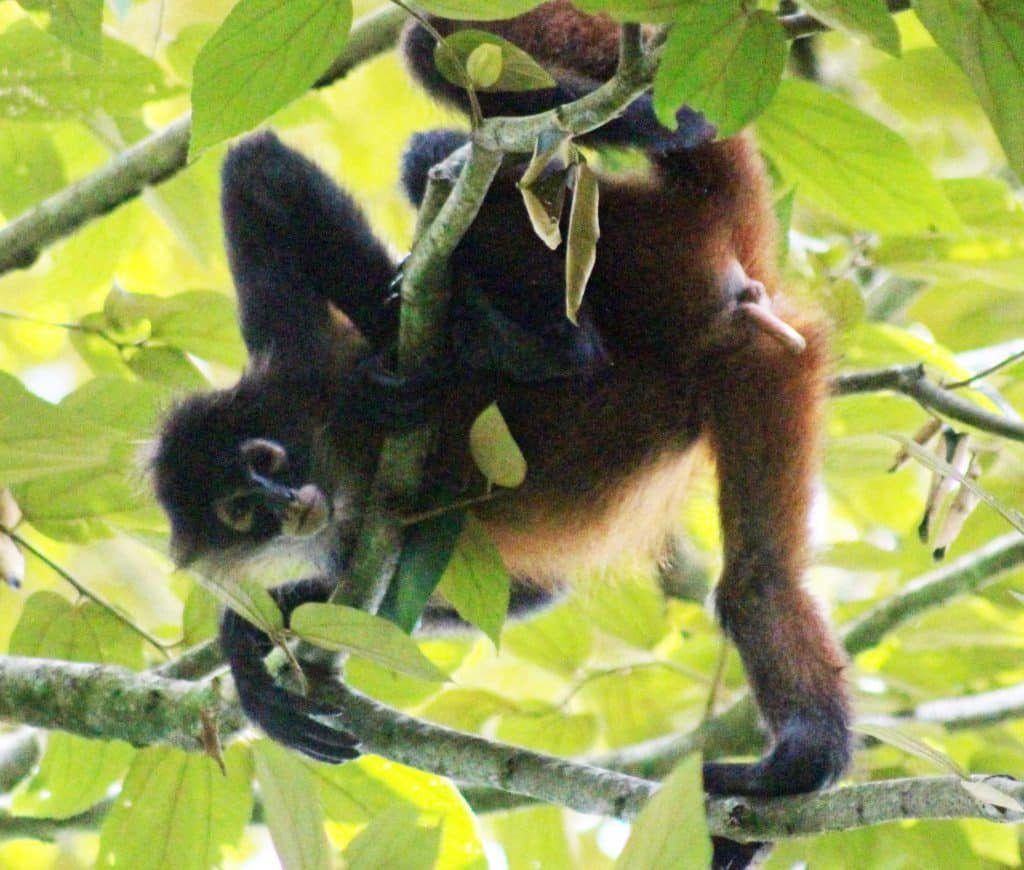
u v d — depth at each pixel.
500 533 10.84
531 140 7.45
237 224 10.88
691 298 10.34
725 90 6.66
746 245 10.66
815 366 10.54
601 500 10.73
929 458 9.94
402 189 10.91
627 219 10.41
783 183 11.73
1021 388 15.42
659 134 9.43
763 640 10.09
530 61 7.60
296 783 7.27
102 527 11.81
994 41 6.25
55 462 9.03
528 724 13.97
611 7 6.47
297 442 11.04
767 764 9.39
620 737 14.36
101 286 15.45
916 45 14.43
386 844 7.51
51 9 9.02
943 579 13.56
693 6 6.43
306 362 11.01
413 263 8.92
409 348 9.64
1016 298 16.03
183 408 11.26
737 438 10.34
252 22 7.05
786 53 6.56
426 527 9.60
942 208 9.84
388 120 18.12
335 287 10.73
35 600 11.65
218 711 10.37
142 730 10.49
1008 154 6.48
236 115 7.34
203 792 11.26
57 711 10.59
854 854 11.95
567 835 14.15
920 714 13.43
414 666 8.28
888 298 16.30
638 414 10.45
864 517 16.41
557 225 7.38
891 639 14.07
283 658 10.38
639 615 14.04
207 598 12.11
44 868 17.00
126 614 12.48
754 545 10.26
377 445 10.56
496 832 14.17
